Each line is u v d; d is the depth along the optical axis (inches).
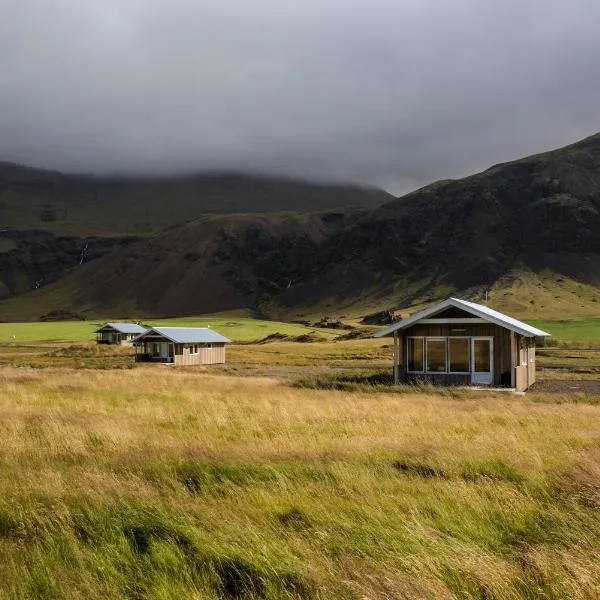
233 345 4355.3
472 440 554.9
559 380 1721.2
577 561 262.2
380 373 1815.9
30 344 4515.3
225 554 277.6
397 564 265.9
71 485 381.7
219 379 1485.0
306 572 258.2
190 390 1128.8
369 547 283.0
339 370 2214.6
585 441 549.0
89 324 7322.8
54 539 298.4
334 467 420.5
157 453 474.6
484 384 1451.8
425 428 643.5
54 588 253.8
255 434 605.6
